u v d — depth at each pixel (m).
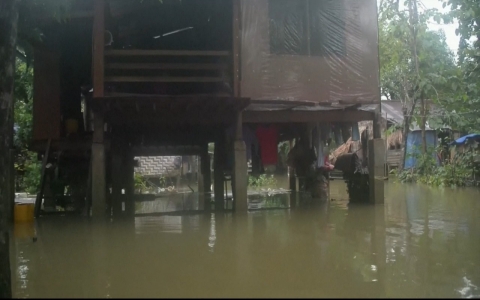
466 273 4.38
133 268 4.43
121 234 6.41
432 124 16.80
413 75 16.78
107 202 9.83
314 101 9.51
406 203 10.05
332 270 4.39
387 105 23.03
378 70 9.91
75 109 10.62
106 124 9.58
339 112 9.75
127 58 10.02
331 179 17.36
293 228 6.80
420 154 17.41
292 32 9.59
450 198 11.05
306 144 11.70
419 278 4.20
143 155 12.80
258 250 5.23
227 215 8.41
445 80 15.97
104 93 7.93
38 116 9.28
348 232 6.42
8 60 4.90
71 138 9.19
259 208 9.47
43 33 8.95
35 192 12.22
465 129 16.73
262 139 10.30
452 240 5.84
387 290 3.83
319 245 5.51
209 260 4.74
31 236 6.32
